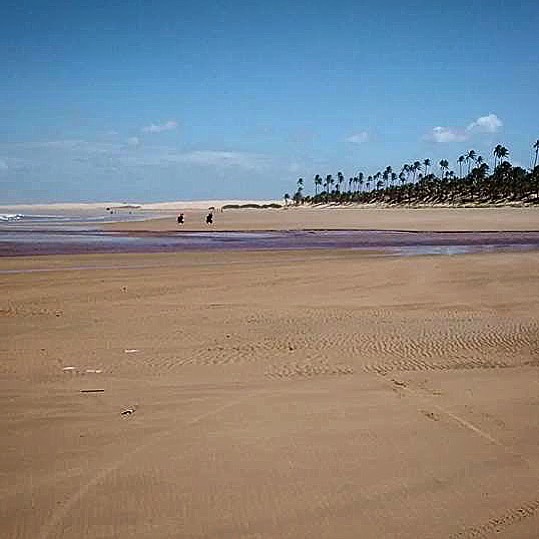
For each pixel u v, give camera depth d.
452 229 61.59
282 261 28.94
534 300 17.12
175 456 6.26
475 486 5.64
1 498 5.36
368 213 105.50
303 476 5.80
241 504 5.25
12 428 7.08
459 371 9.95
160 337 12.60
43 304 16.88
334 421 7.36
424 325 13.84
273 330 13.34
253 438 6.77
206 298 17.92
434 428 7.13
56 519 5.00
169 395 8.45
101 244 41.84
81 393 8.52
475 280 21.17
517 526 4.95
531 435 6.93
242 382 9.21
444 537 4.78
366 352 11.32
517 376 9.64
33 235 53.22
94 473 5.85
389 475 5.84
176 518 5.02
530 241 43.53
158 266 26.94
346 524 4.96
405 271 23.84
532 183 127.50
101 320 14.55
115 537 4.73
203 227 69.00
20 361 10.50
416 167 170.88
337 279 21.84
